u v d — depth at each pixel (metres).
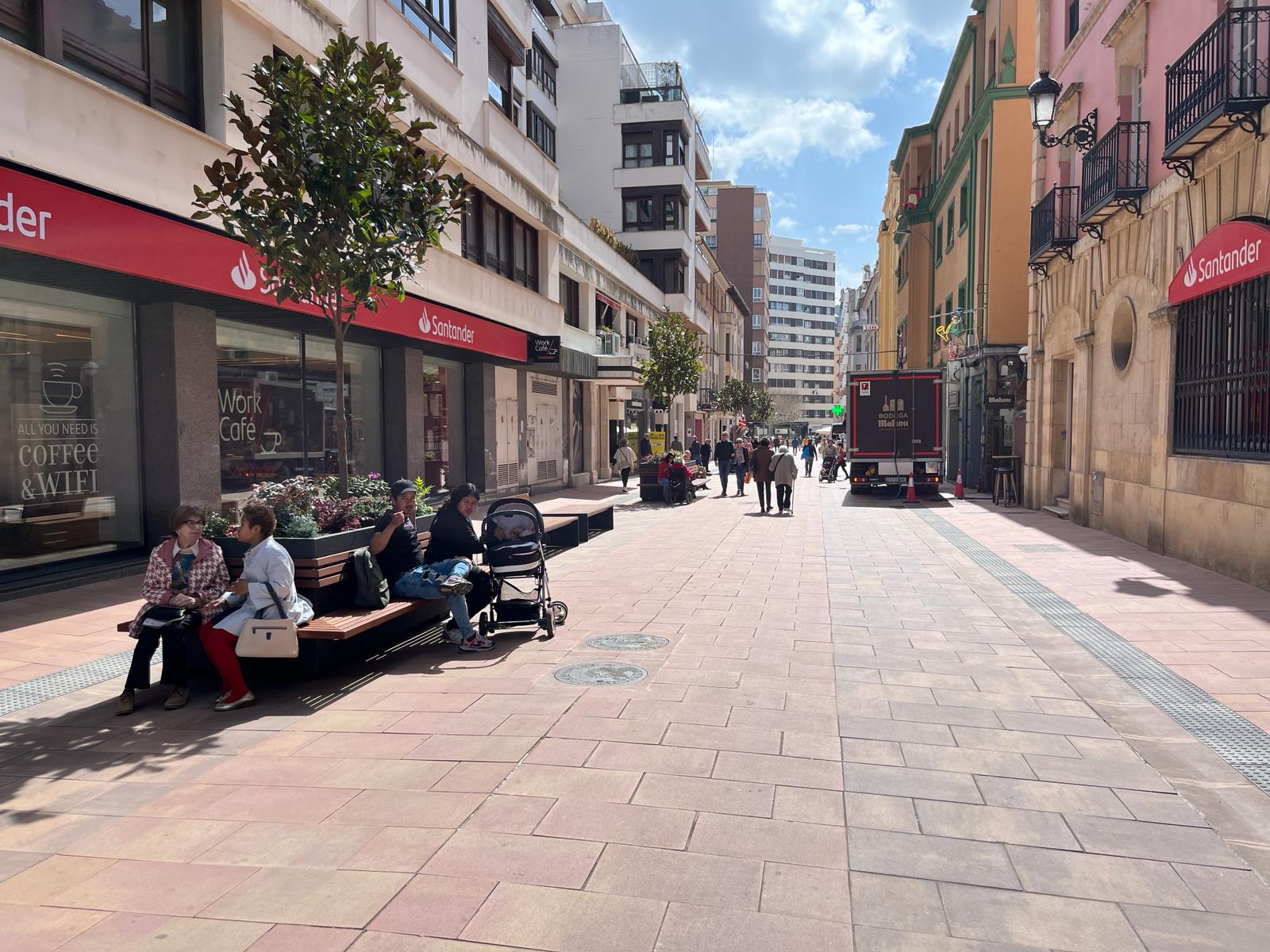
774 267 149.75
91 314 9.66
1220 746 4.61
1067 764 4.33
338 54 6.54
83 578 9.12
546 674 5.95
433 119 16.33
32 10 8.34
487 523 7.24
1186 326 10.91
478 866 3.30
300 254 6.48
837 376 121.25
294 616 5.56
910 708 5.20
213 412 10.81
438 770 4.26
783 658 6.33
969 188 26.17
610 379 28.09
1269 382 8.82
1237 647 6.61
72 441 9.47
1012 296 23.28
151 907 3.05
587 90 40.69
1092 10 14.81
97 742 4.79
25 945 2.82
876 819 3.71
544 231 23.58
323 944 2.80
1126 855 3.41
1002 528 15.08
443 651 6.69
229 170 6.22
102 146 8.54
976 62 26.17
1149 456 12.11
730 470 27.17
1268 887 3.18
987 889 3.16
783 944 2.80
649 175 40.28
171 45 10.30
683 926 2.90
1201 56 9.78
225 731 4.93
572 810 3.79
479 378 20.05
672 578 9.97
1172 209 11.21
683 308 40.84
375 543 6.63
